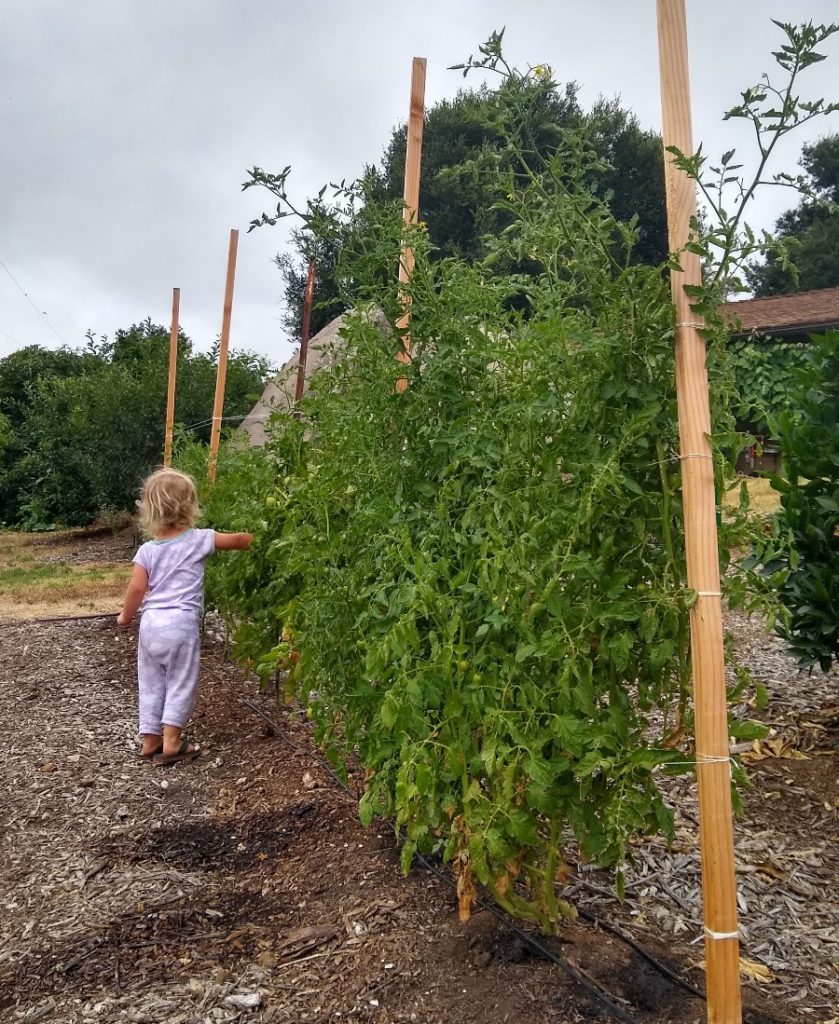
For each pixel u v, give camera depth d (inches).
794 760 150.6
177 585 171.3
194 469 271.1
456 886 107.7
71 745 177.0
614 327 77.0
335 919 107.3
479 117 85.8
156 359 628.7
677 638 81.3
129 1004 92.3
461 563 95.3
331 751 115.9
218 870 124.3
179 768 165.3
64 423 674.8
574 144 81.1
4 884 121.3
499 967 94.3
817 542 151.8
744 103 68.8
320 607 111.5
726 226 70.6
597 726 82.0
